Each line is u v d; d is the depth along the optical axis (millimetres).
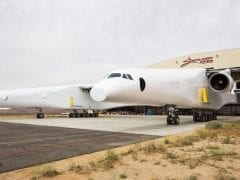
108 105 42406
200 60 55281
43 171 6867
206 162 7750
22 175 6691
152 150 9555
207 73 23281
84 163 7867
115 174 6684
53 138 13469
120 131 16750
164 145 10719
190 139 11984
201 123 23141
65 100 38188
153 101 18859
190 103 21500
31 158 8516
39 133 15945
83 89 39906
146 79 17781
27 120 31875
